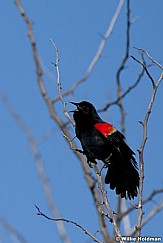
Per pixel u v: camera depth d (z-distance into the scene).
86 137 12.70
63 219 9.52
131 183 12.09
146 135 8.98
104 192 9.52
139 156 8.89
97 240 9.15
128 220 11.41
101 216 12.41
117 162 12.25
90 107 13.10
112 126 12.70
